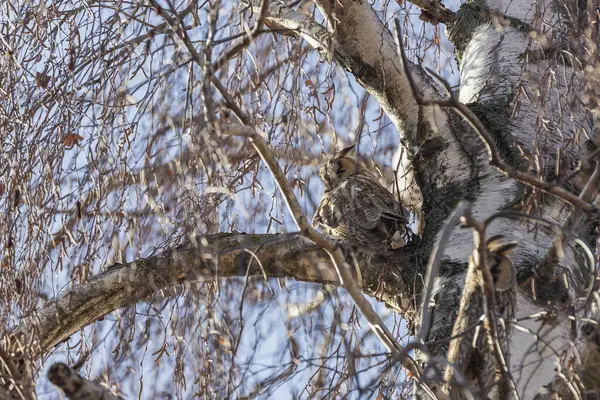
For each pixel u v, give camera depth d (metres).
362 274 10.11
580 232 7.58
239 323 8.74
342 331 9.58
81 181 9.58
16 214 9.41
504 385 6.71
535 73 9.67
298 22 10.80
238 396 8.41
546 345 7.10
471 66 11.05
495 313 6.63
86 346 9.70
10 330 9.09
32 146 9.59
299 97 10.22
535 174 9.19
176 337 9.38
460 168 9.92
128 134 9.45
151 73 9.41
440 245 6.46
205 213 9.16
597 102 8.48
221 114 9.45
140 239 9.84
